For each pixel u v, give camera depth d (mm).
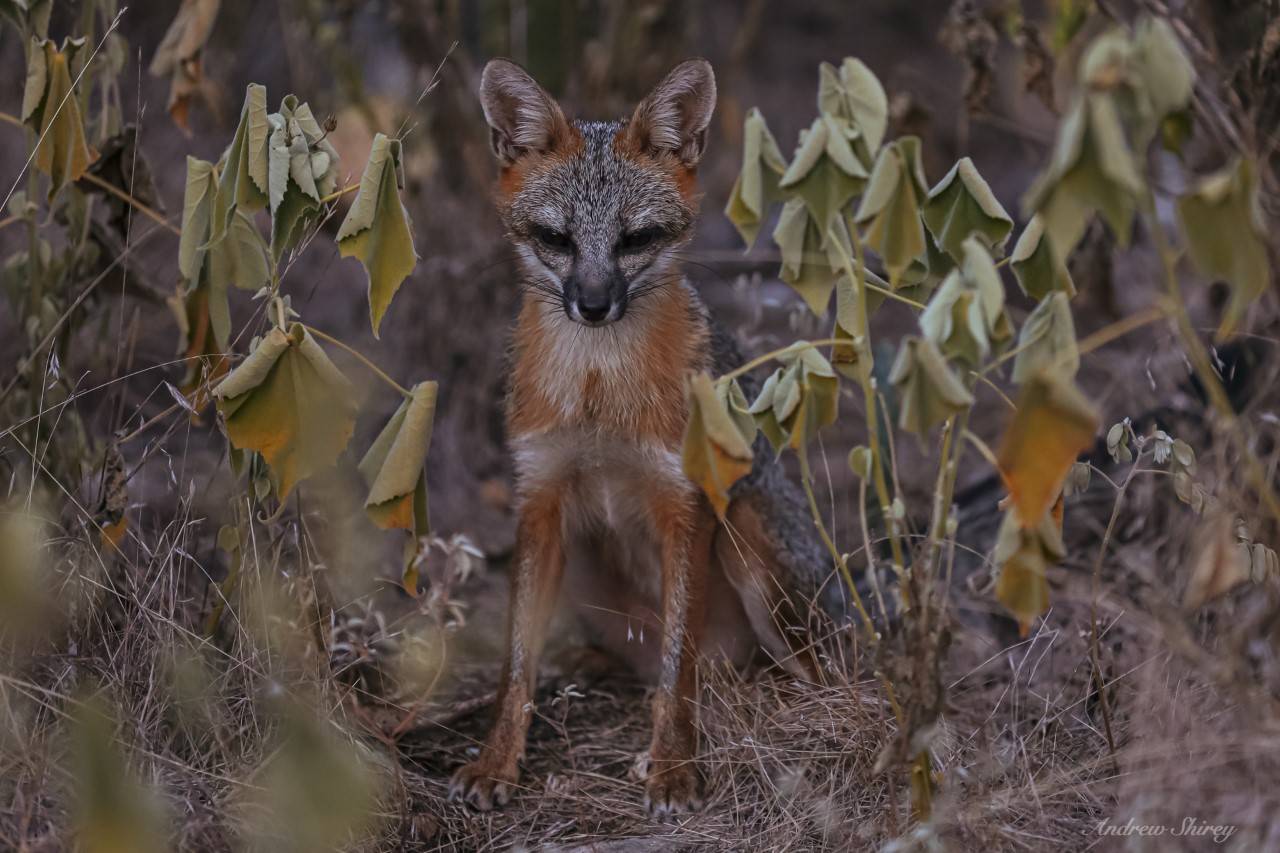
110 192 8000
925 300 6348
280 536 7359
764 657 8898
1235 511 6387
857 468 5570
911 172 5207
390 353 12109
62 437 8062
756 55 21797
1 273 8406
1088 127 4387
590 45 13234
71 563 6648
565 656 9172
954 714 7594
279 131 6055
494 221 12359
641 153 8383
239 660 6738
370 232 5801
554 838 6871
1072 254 9648
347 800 5207
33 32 7258
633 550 8633
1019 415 4816
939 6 23453
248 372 5777
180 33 8180
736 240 15914
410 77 12422
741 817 6914
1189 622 6852
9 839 5406
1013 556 5176
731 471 5230
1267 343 8570
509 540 11008
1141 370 10211
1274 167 7551
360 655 7512
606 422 7957
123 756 5766
